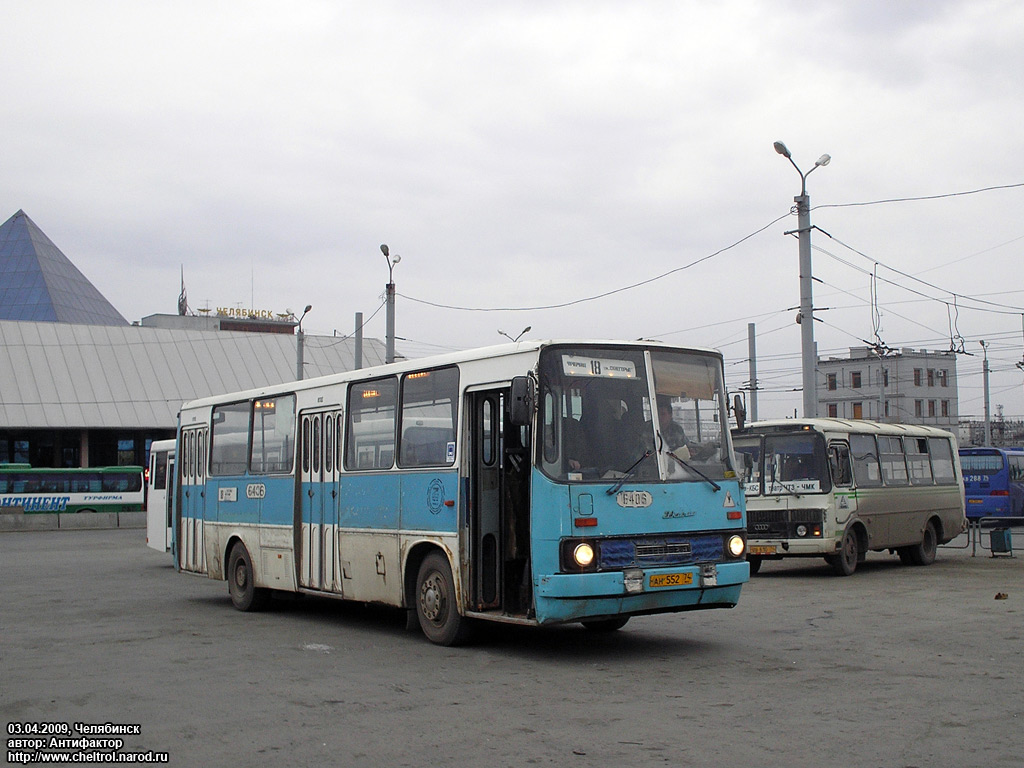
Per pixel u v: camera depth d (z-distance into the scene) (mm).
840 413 89250
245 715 7648
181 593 17375
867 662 9461
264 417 14562
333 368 64188
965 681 8492
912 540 20219
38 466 58188
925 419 85750
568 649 10547
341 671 9461
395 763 6305
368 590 12039
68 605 15500
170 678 9156
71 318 83625
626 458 9875
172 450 24859
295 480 13594
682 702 7875
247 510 14734
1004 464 33719
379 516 11883
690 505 10086
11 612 14547
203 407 16391
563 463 9562
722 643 10766
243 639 11664
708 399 10680
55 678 9180
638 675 9047
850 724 7055
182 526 16734
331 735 7016
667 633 11531
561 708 7746
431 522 10992
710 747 6531
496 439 10555
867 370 87500
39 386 54000
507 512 10484
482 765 6227
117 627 12812
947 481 21984
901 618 12430
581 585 9258
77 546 32562
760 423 18719
